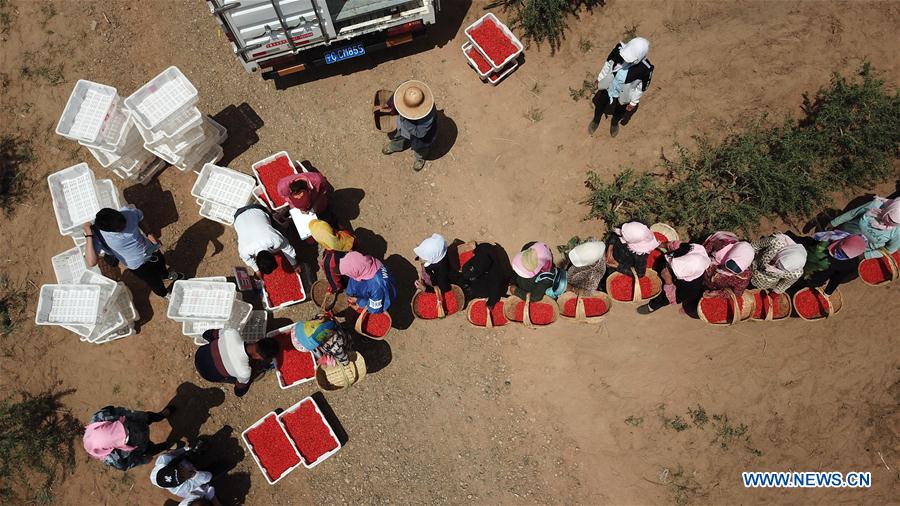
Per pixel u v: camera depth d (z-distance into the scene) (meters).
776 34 9.32
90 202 8.38
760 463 8.28
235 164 9.25
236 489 8.38
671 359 8.45
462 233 8.91
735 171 8.65
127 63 9.62
